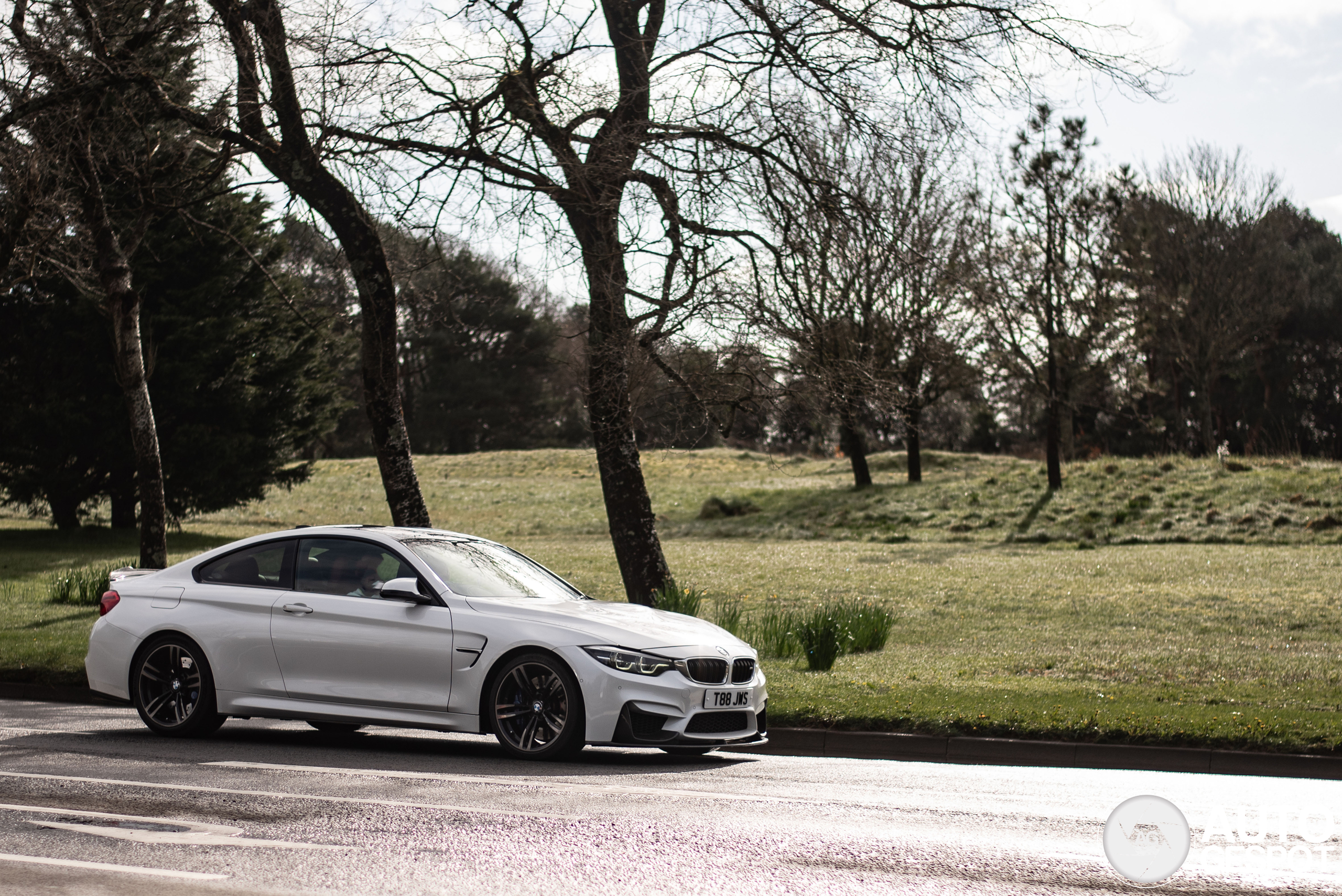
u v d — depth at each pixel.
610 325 15.00
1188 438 61.34
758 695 8.66
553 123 14.52
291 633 8.73
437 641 8.35
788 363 16.14
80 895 4.72
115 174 16.20
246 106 14.25
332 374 35.88
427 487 53.41
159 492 16.08
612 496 16.73
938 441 63.16
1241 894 5.04
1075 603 20.44
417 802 6.57
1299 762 8.43
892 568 26.53
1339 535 28.97
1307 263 62.28
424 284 16.75
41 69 14.96
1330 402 62.59
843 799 7.05
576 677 8.00
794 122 14.83
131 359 15.93
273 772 7.48
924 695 10.85
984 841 5.91
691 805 6.70
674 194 14.41
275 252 32.56
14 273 17.92
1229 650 15.84
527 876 5.08
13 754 8.11
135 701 9.21
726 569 27.16
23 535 32.84
